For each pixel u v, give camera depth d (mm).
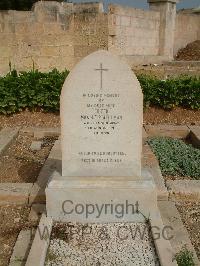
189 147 5945
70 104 3668
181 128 6750
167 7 13438
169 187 4316
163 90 7363
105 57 3543
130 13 11578
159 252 3170
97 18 10492
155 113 7492
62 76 7457
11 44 9945
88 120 3711
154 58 12984
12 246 3488
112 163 3832
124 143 3770
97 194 3703
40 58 10492
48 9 10266
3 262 3266
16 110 7418
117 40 11055
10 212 4066
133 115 3680
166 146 5945
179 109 7539
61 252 3283
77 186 3715
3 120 7297
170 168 5062
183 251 3301
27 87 7254
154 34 13484
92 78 3594
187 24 16219
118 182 3754
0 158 5586
